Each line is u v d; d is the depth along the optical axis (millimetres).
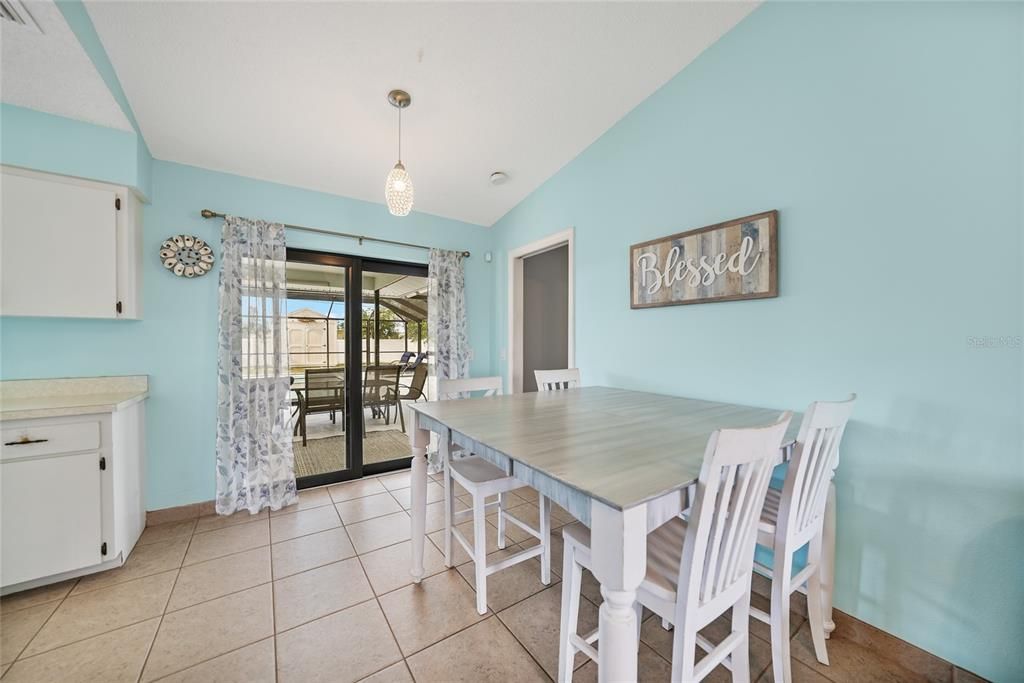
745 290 1826
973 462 1247
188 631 1514
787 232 1695
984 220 1212
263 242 2645
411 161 2734
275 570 1924
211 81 1922
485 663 1371
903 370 1384
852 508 1514
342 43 1772
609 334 2619
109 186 2062
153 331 2357
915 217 1347
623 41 1909
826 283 1575
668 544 1176
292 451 2715
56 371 2109
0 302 1822
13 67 1604
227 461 2516
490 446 1194
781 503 1177
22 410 1668
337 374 3160
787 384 1708
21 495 1682
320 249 2973
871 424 1461
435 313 3459
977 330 1232
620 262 2525
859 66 1470
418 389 3574
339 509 2625
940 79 1285
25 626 1530
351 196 3072
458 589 1785
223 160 2496
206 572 1902
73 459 1779
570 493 909
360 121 2291
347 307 3162
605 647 829
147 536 2240
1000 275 1188
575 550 1200
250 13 1606
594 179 2697
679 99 2131
